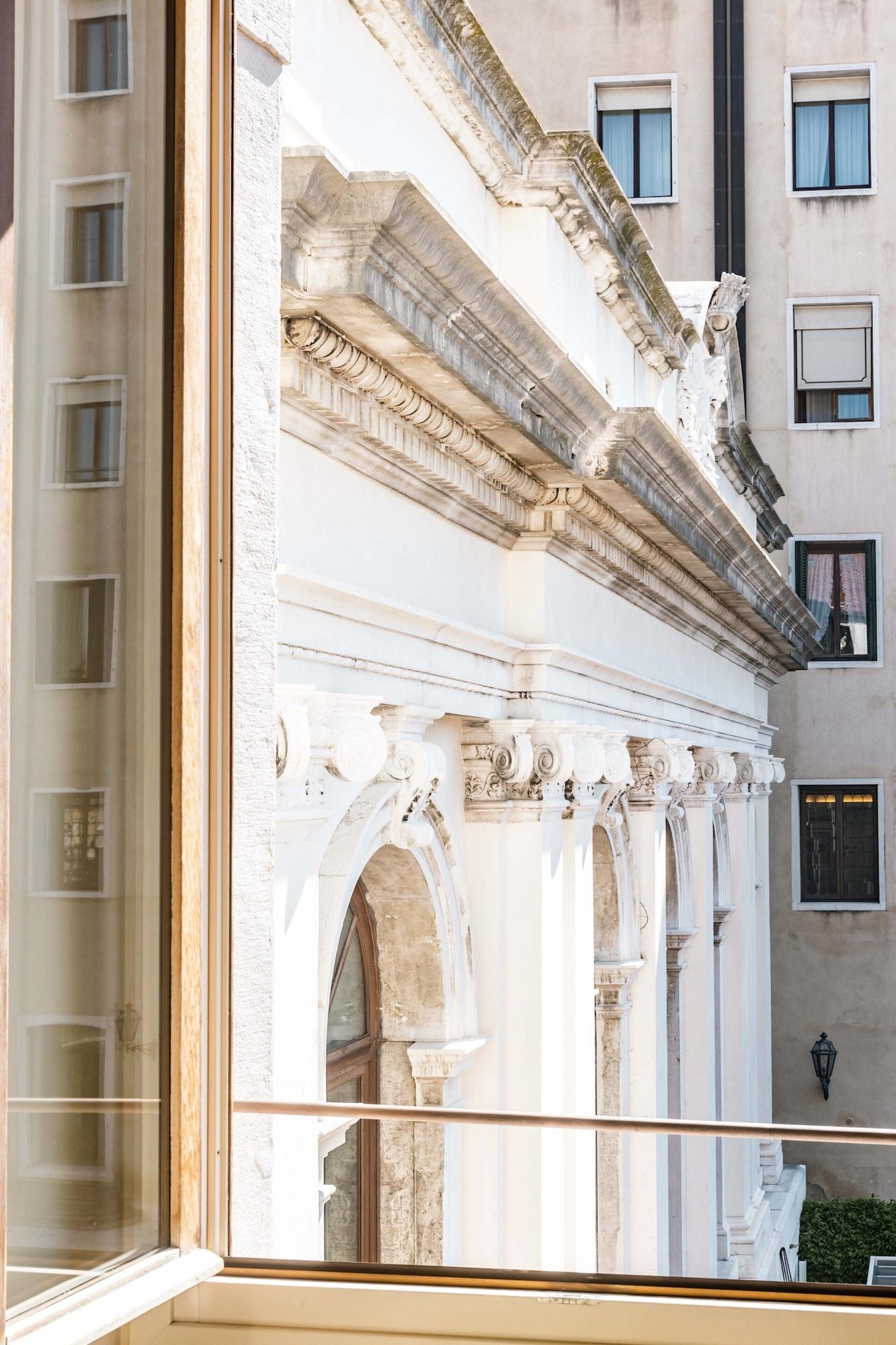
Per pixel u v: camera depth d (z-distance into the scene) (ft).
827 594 80.89
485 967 27.43
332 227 16.35
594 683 32.68
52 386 8.59
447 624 23.43
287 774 17.13
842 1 82.64
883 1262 70.85
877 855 79.51
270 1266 10.12
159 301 9.67
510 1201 27.53
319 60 19.61
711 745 51.19
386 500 21.97
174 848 9.50
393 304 17.35
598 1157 38.96
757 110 83.25
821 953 79.56
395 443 20.99
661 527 32.45
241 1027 10.89
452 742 27.12
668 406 42.96
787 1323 9.58
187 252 9.79
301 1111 10.64
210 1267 9.40
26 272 8.34
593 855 35.81
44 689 8.50
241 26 11.30
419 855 25.02
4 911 7.45
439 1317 9.86
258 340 11.51
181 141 9.79
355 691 20.89
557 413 24.48
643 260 33.60
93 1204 8.77
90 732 8.87
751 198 82.99
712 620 47.70
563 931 29.68
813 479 81.25
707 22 83.35
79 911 8.75
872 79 82.02
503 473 24.97
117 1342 9.89
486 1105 27.07
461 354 19.88
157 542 9.56
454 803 27.20
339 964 24.38
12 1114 8.13
